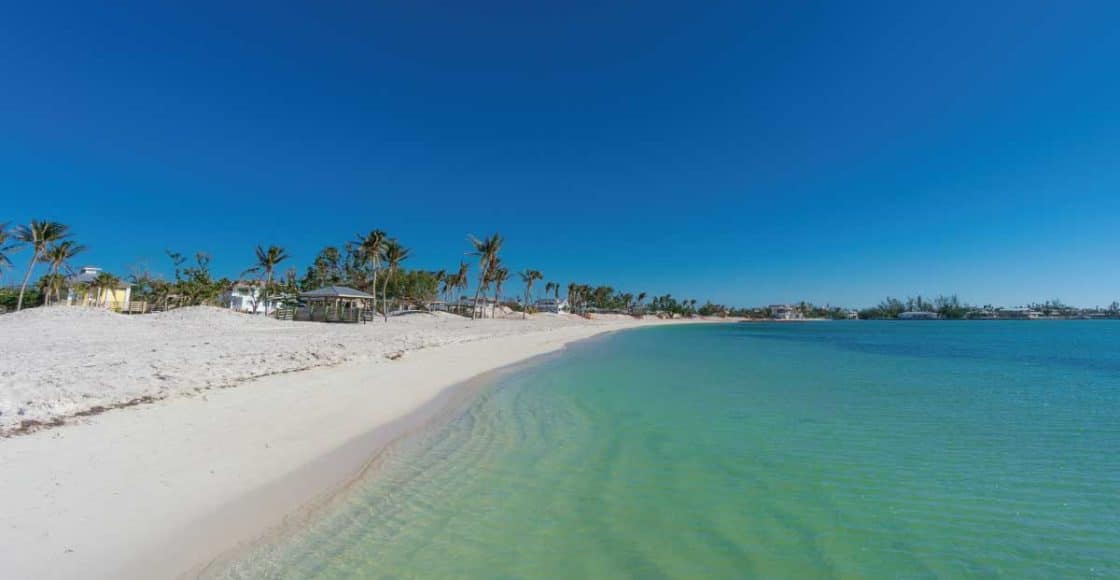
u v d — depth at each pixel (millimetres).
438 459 8242
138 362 14000
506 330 48969
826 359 27812
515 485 7125
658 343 42688
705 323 143875
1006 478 7574
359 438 9188
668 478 7488
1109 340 50438
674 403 13344
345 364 17906
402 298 74438
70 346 18359
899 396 14789
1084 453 8883
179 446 7684
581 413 11977
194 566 4645
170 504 5781
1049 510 6375
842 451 8953
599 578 4719
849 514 6246
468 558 5039
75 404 9234
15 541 4680
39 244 44156
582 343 40188
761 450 8977
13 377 10797
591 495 6793
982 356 30859
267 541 5219
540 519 6012
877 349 37281
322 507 6133
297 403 11297
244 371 14438
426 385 15281
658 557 5152
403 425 10398
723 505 6496
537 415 11719
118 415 8977
